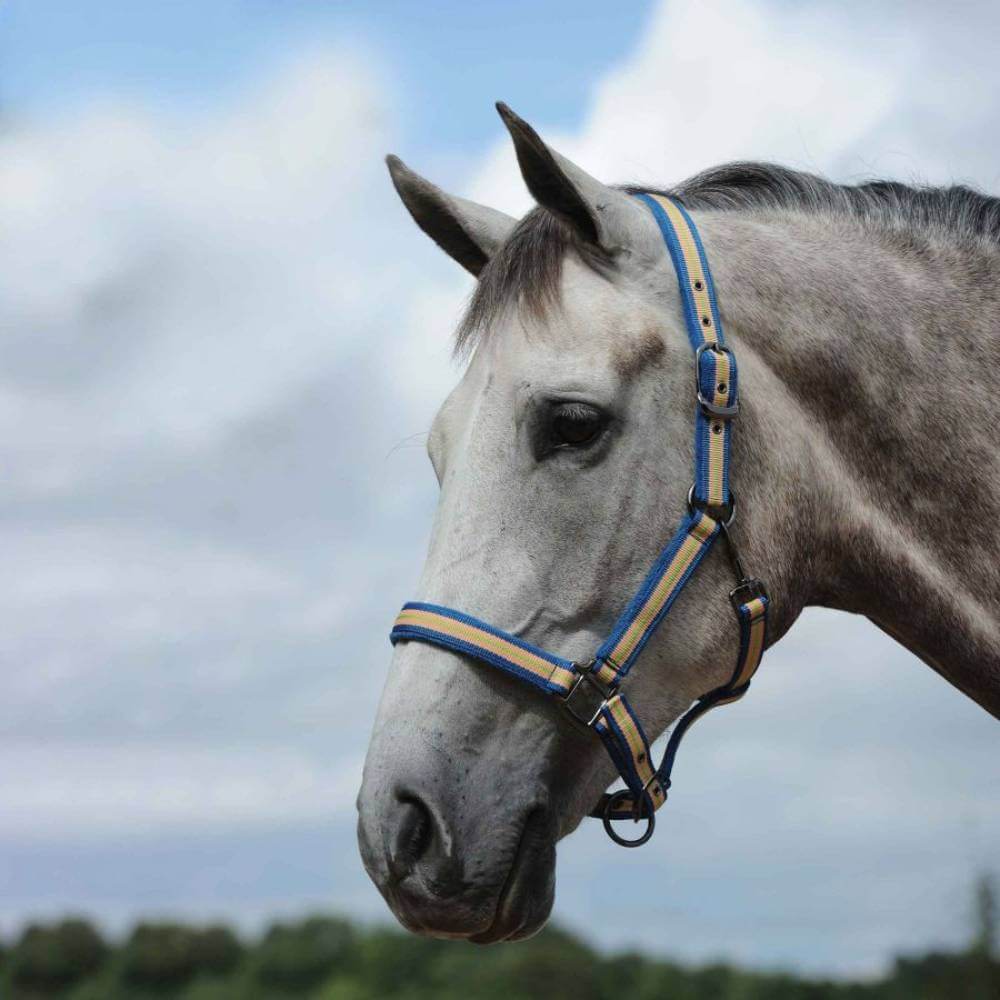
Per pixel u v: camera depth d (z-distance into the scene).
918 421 2.51
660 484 2.36
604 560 2.33
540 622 2.30
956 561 2.50
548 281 2.42
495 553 2.31
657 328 2.40
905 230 2.68
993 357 2.55
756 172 2.77
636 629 2.33
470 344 2.52
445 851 2.17
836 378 2.50
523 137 2.34
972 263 2.64
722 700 2.48
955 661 2.52
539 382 2.34
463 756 2.24
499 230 2.72
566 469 2.33
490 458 2.35
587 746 2.36
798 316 2.51
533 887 2.25
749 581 2.40
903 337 2.53
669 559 2.35
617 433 2.35
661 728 2.40
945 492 2.50
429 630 2.29
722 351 2.41
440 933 2.20
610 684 2.31
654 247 2.48
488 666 2.28
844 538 2.51
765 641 2.44
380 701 2.32
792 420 2.48
